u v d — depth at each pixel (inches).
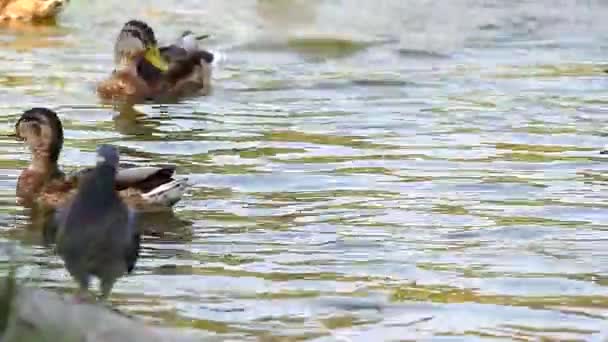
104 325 400.8
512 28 1178.0
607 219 631.8
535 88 951.6
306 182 695.1
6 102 878.4
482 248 581.9
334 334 469.4
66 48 1053.8
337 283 530.6
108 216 468.1
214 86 949.2
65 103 884.6
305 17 1195.3
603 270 551.8
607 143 794.8
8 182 690.2
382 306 502.0
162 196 639.8
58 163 725.3
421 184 693.3
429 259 565.6
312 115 861.2
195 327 474.0
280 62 1034.7
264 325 478.3
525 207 651.5
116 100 898.7
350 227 613.9
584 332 477.7
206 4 1246.3
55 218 503.5
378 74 991.6
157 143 780.6
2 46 1053.2
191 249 577.6
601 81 978.7
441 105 893.2
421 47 1094.4
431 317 490.3
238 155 753.0
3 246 541.6
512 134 813.9
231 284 526.9
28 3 1143.0
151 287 519.5
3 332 376.8
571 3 1279.5
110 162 474.6
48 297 414.3
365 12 1228.5
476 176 711.1
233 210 643.5
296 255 569.9
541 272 548.1
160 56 936.9
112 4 1227.9
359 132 814.5
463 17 1218.6
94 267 470.6
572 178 711.1
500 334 473.7
